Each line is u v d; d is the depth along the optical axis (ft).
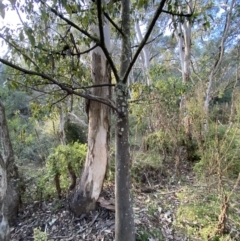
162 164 13.03
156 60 33.76
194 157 14.64
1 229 4.23
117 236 5.84
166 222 7.92
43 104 8.45
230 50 22.54
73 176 9.89
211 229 7.31
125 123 5.55
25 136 13.35
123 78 5.32
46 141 16.06
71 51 5.46
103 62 7.55
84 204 8.17
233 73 21.91
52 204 9.40
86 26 5.36
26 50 4.21
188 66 19.25
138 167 12.09
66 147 10.18
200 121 12.88
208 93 17.61
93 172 8.16
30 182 10.56
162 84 9.15
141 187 10.91
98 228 7.52
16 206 9.04
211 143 11.30
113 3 5.26
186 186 10.93
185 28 18.35
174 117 13.75
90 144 8.16
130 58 5.53
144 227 7.38
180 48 20.81
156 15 4.36
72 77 5.84
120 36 5.81
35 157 14.75
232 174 10.87
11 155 9.14
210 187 9.90
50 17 4.08
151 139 13.99
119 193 5.71
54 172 9.59
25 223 8.60
